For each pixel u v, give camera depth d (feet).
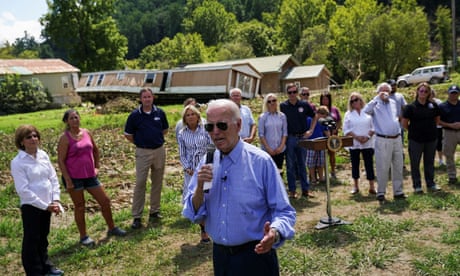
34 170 16.79
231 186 9.58
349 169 33.99
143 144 22.57
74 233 22.44
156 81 117.80
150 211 23.88
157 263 17.89
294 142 26.09
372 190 26.30
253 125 25.48
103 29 190.19
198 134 20.72
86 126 69.92
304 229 20.36
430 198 23.45
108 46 191.11
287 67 160.04
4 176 37.22
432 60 211.00
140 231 22.07
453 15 158.81
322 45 217.36
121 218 24.09
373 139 26.16
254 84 117.60
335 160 34.09
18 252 20.42
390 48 165.37
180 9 434.71
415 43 162.81
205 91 109.19
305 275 15.74
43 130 67.21
